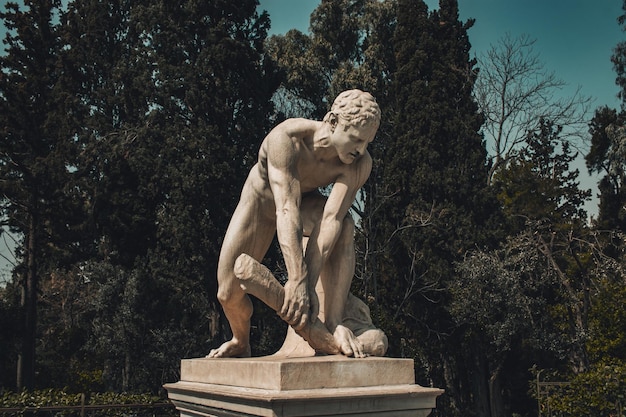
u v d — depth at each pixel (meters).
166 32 18.28
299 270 3.12
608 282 17.02
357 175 3.46
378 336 3.29
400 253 17.09
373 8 22.02
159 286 18.05
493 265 14.52
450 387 16.28
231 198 16.94
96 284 20.56
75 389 19.53
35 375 20.44
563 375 14.24
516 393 16.70
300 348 3.40
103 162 18.88
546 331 14.96
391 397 2.88
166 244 17.36
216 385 3.18
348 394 2.74
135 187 18.92
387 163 17.92
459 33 19.17
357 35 22.72
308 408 2.66
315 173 3.46
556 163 20.36
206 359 3.38
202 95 17.42
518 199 19.50
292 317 3.08
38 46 19.88
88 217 18.88
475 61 19.41
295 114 21.94
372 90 20.27
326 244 3.29
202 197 16.59
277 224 3.24
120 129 19.08
